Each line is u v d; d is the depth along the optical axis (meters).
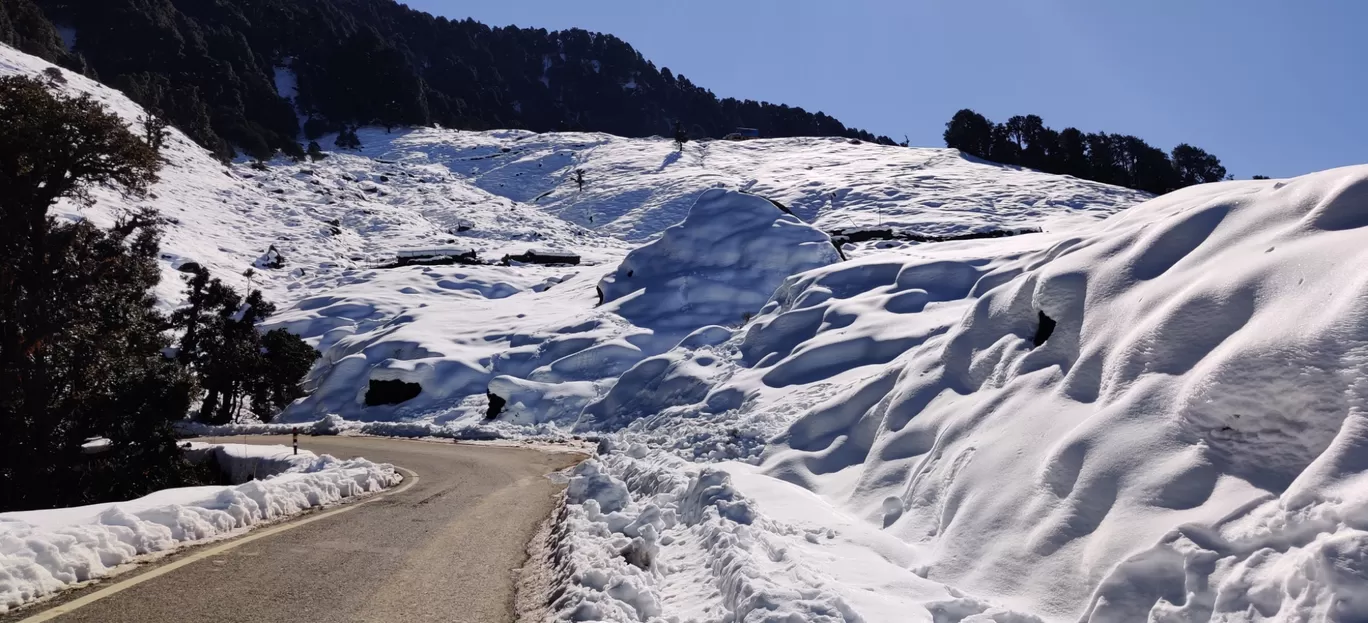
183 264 82.19
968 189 133.25
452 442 31.81
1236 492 6.54
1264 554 5.82
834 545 8.72
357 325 65.12
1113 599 6.33
